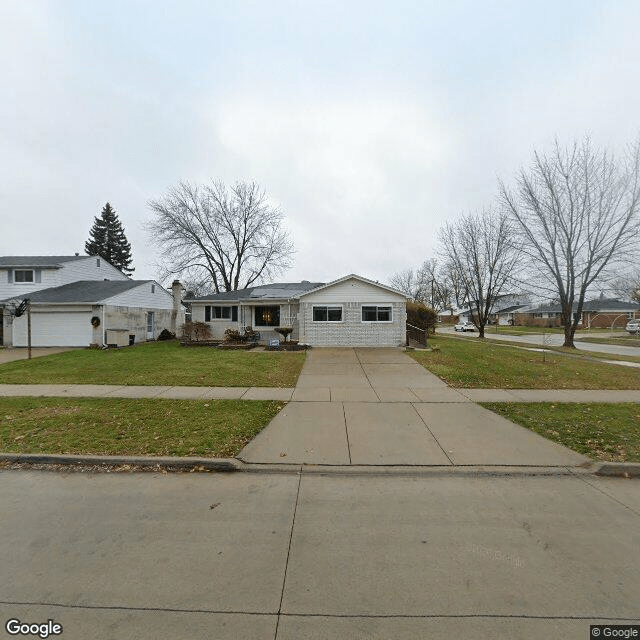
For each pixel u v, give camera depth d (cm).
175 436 545
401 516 345
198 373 1083
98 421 616
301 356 1467
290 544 301
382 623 223
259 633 217
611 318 5475
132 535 314
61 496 384
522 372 1108
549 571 268
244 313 2112
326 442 529
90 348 1808
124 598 243
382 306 1836
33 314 1916
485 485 410
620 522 335
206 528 325
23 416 643
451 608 234
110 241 5303
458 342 2222
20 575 264
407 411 686
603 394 830
